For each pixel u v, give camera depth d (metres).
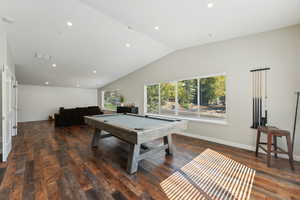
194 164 2.40
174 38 3.46
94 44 3.73
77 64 4.90
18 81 6.12
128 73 6.37
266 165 2.35
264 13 2.26
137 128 2.10
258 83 2.90
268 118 2.79
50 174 2.08
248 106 3.03
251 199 1.58
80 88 8.38
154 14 2.49
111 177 2.01
